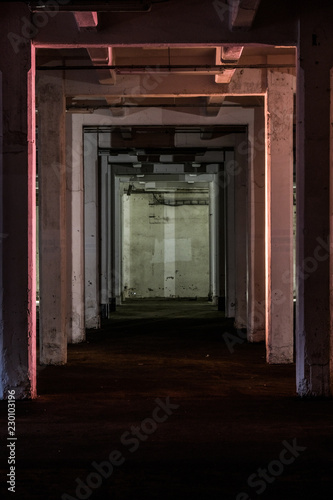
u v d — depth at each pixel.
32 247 6.18
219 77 8.21
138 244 22.91
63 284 8.66
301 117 6.11
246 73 8.61
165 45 6.27
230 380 7.36
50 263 8.62
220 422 5.17
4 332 6.10
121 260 21.50
